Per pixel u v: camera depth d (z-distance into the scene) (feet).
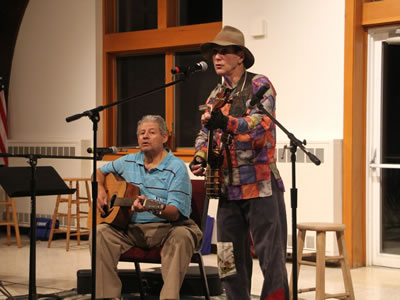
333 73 17.67
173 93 22.12
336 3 17.60
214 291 13.29
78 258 18.81
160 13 21.95
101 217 11.51
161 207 10.69
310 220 17.51
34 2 24.21
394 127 17.53
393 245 17.60
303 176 17.60
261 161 9.21
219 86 9.80
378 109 17.75
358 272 16.74
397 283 15.26
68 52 23.52
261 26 18.74
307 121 18.10
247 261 9.61
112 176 12.01
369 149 17.83
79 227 21.26
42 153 23.47
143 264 17.70
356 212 17.52
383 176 17.71
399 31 17.19
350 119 17.30
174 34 21.57
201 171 9.79
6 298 13.51
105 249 11.09
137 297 13.55
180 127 22.21
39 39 24.17
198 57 21.80
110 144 23.34
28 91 24.52
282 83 18.53
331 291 14.28
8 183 11.55
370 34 17.78
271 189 9.23
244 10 19.20
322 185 17.28
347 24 17.37
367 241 17.81
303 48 18.17
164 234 11.28
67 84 23.54
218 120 8.55
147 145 11.55
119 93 23.62
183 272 10.96
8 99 25.02
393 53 17.53
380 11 17.25
